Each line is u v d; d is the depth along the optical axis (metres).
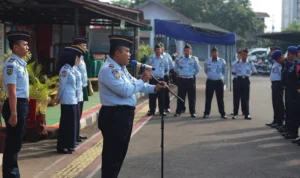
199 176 6.86
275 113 11.23
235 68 12.70
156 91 5.63
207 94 12.88
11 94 5.87
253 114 13.64
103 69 5.38
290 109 9.66
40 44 18.41
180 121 12.16
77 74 8.60
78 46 8.48
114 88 5.30
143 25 18.41
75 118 8.38
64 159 7.90
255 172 7.10
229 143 9.31
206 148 8.82
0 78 7.54
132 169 7.24
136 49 20.97
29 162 7.65
